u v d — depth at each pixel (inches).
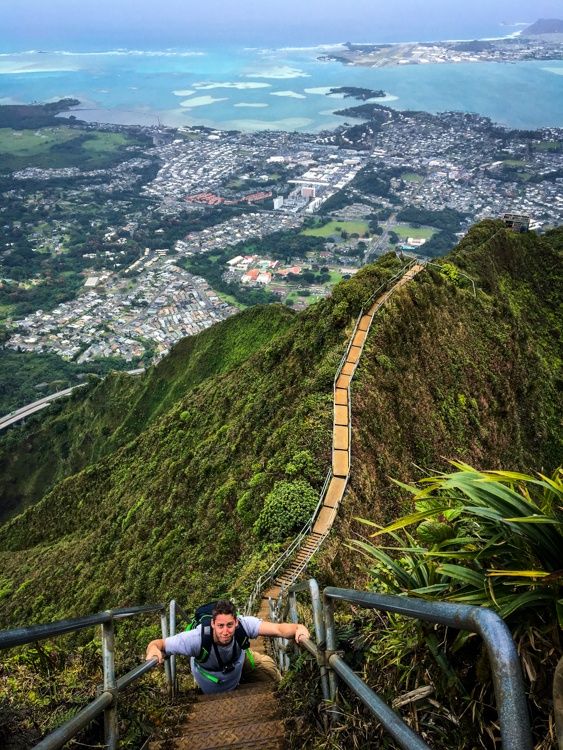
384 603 140.3
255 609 693.3
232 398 1809.8
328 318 1576.0
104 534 1700.3
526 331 2298.2
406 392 1349.7
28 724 205.0
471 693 142.8
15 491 3627.0
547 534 134.4
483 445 1498.5
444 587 157.6
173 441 1923.0
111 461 2146.9
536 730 126.3
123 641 758.5
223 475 1374.3
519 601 128.3
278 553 845.8
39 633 152.8
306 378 1433.3
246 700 263.6
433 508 160.7
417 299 1616.6
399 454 1167.6
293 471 1013.2
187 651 273.9
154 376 3324.3
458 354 1642.5
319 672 232.2
